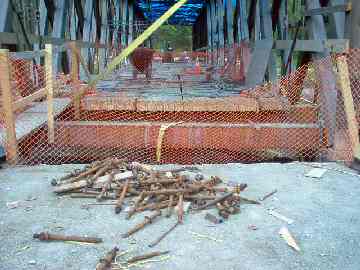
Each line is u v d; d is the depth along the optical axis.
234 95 8.50
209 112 7.12
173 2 25.81
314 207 4.28
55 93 7.88
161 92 9.18
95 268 3.14
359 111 6.07
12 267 3.15
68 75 8.89
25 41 8.02
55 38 9.12
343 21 6.48
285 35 9.43
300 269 3.17
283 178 5.12
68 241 3.53
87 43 11.31
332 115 6.27
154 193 4.32
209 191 4.49
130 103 7.11
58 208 4.18
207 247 3.46
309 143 6.55
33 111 7.04
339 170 5.43
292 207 4.27
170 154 6.68
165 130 6.52
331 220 3.98
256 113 7.15
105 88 9.89
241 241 3.57
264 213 4.12
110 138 6.57
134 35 25.75
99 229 3.75
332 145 6.24
